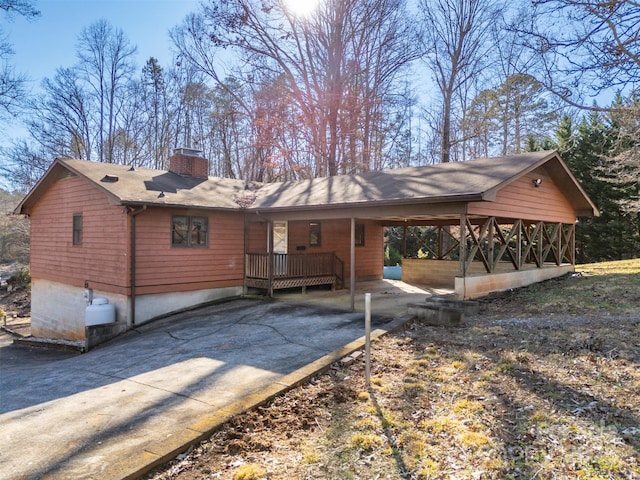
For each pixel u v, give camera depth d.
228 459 3.65
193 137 27.84
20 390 5.86
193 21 23.36
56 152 26.00
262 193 14.36
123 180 11.55
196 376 5.87
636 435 3.74
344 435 3.98
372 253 17.05
